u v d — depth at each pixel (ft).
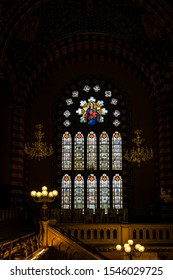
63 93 111.14
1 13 77.61
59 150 108.58
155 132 106.52
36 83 108.88
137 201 105.50
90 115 110.73
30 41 94.53
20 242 45.16
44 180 106.22
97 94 111.45
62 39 95.96
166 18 78.28
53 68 109.70
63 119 110.52
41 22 91.50
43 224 61.98
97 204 106.93
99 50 106.83
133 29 91.86
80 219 86.43
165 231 73.10
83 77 111.45
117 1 86.69
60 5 88.89
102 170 108.37
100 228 71.72
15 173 96.02
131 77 110.73
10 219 73.41
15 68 95.81
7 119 102.32
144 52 95.96
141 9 87.76
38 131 99.60
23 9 78.64
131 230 72.43
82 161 108.88
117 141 109.81
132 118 109.19
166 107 96.78
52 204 104.37
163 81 96.63
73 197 107.04
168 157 96.37
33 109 109.60
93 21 92.43
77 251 60.75
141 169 106.93
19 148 97.09
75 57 108.68
